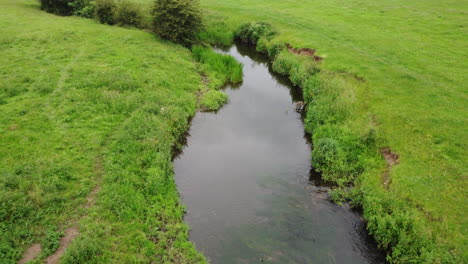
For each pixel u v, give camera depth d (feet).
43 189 41.86
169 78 80.53
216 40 124.36
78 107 61.16
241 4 165.68
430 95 68.28
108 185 44.55
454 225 38.45
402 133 56.49
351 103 67.67
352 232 42.37
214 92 80.48
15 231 36.06
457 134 54.24
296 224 43.39
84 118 59.00
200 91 81.00
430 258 34.73
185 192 48.78
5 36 88.22
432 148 51.70
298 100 83.10
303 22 129.70
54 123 55.93
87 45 91.91
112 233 38.17
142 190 45.09
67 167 46.24
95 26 110.52
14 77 67.36
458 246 35.83
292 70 92.79
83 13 124.88
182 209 44.37
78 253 33.96
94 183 44.88
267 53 115.44
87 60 82.12
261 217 44.47
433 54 90.33
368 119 62.08
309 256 38.78
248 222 43.52
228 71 93.20
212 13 145.07
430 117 59.77
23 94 63.10
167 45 103.19
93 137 54.19
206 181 51.55
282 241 40.73
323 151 54.70
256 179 52.47
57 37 93.71
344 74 82.38
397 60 87.92
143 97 68.44
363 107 66.74
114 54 88.07
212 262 37.52
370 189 46.47
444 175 45.88
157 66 85.97
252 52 120.16
